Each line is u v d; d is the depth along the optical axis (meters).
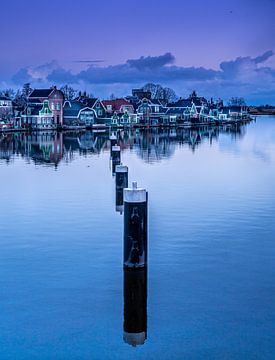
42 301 13.23
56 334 11.60
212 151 67.19
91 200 27.31
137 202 13.88
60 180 36.03
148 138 101.81
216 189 31.06
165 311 12.68
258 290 13.98
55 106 145.12
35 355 10.84
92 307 12.89
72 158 56.00
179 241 18.70
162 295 13.62
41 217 23.09
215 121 194.38
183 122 184.75
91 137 105.62
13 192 30.33
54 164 48.97
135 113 178.00
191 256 16.91
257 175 38.78
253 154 61.62
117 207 25.28
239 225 21.16
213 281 14.63
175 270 15.48
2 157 57.12
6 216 23.38
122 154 61.94
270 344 11.18
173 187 32.16
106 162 51.06
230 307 12.90
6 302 13.18
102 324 12.05
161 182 34.78
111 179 36.44
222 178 36.94
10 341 11.34
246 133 125.31
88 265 15.99
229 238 19.09
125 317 12.34
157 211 24.11
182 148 73.31
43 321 12.18
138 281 14.25
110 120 159.88
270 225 21.11
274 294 13.71
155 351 11.00
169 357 10.81
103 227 21.06
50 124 138.50
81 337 11.51
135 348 11.09
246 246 18.05
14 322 12.14
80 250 17.67
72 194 29.38
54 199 27.70
